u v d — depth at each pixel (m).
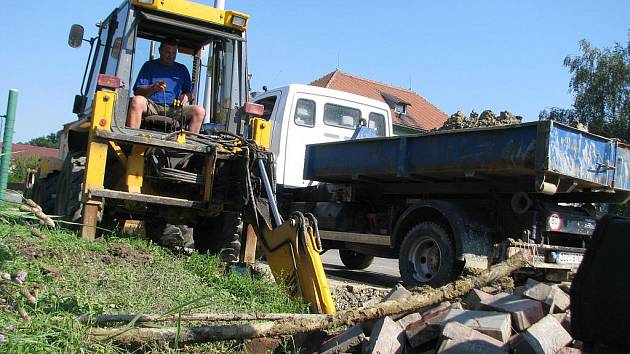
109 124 6.47
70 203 6.64
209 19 7.55
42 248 5.12
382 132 12.23
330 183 10.43
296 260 5.45
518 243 7.31
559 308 4.21
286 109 11.05
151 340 3.58
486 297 4.30
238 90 7.77
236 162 6.83
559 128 7.00
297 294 5.37
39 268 4.65
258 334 3.85
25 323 3.12
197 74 8.15
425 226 8.34
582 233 8.04
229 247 7.16
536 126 6.97
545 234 7.85
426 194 9.20
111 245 5.91
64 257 5.23
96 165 6.36
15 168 10.64
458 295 4.54
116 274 5.09
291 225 5.53
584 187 7.80
